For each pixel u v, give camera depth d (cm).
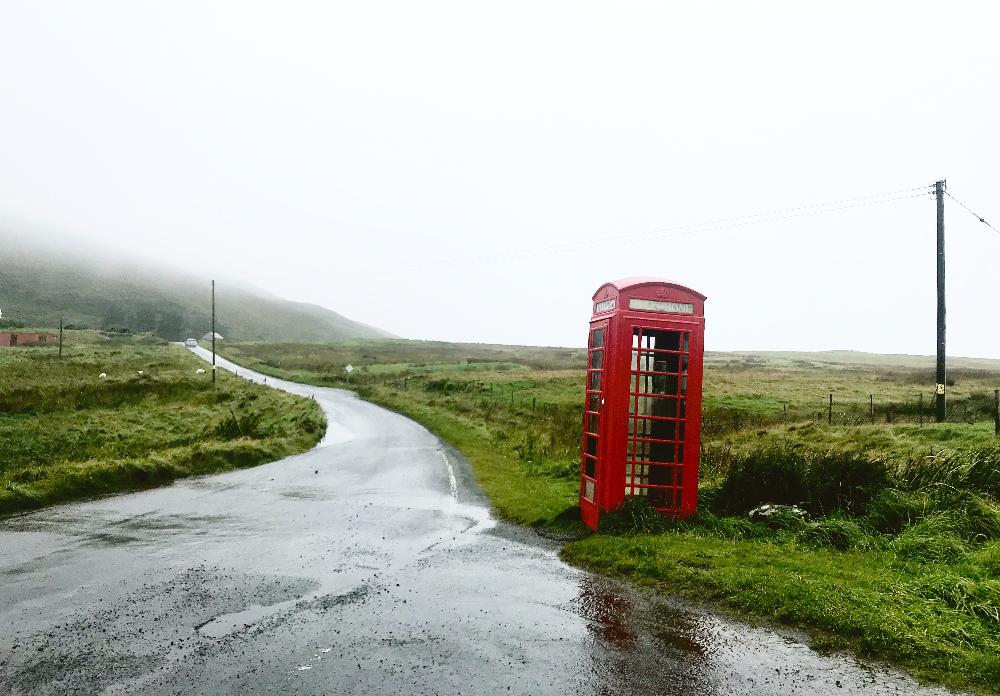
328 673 489
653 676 488
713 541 847
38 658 510
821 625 578
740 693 459
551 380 5016
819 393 3831
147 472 1534
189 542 917
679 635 571
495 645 549
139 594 677
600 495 970
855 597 615
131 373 5325
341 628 587
